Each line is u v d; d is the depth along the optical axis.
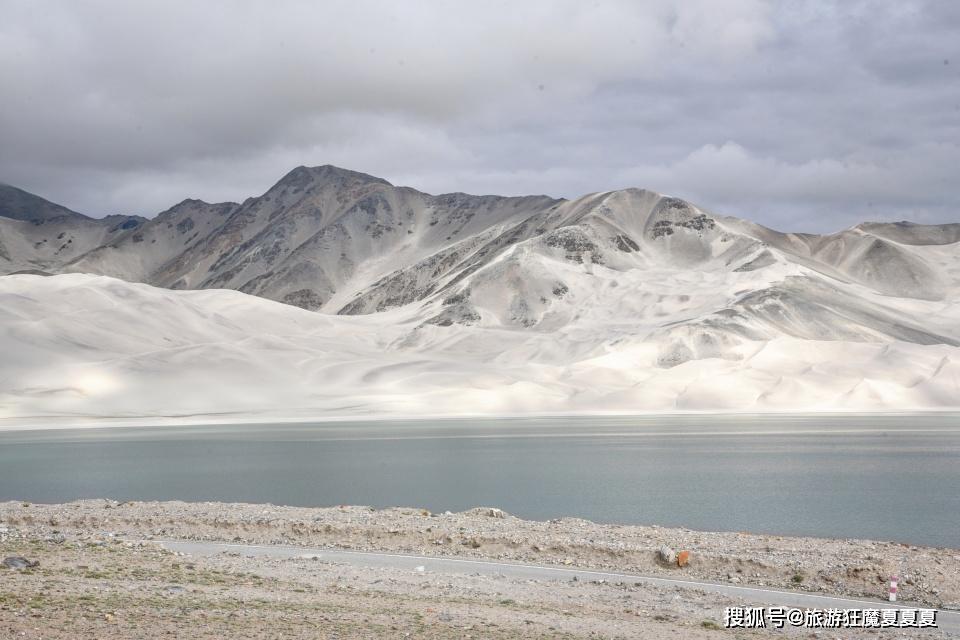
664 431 145.50
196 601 25.38
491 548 37.66
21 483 77.38
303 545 38.88
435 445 121.06
